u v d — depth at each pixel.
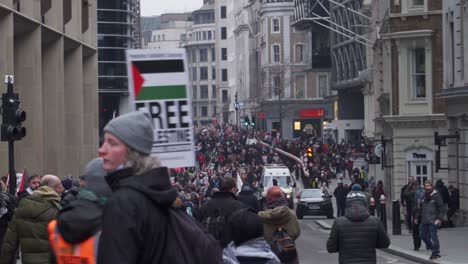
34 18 46.41
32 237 12.18
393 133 47.91
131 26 86.19
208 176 58.16
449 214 39.12
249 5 160.25
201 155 80.56
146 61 8.57
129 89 8.59
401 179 47.69
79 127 58.41
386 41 50.94
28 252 12.27
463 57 39.44
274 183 54.03
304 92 134.12
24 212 12.17
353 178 49.94
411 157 47.50
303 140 106.69
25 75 46.41
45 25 48.22
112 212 5.16
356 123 91.00
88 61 63.19
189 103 8.60
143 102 8.57
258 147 94.75
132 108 8.58
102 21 81.69
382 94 51.69
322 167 80.00
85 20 60.59
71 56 58.12
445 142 41.91
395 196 47.88
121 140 5.41
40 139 46.56
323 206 53.09
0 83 40.41
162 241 5.27
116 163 5.42
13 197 18.58
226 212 12.02
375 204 46.09
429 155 47.34
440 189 38.41
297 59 135.88
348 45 83.50
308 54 109.56
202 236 5.51
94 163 5.80
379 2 57.81
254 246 9.84
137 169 5.42
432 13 46.62
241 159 90.56
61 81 52.47
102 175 5.76
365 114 73.56
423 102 47.19
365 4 69.19
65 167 57.00
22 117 23.58
